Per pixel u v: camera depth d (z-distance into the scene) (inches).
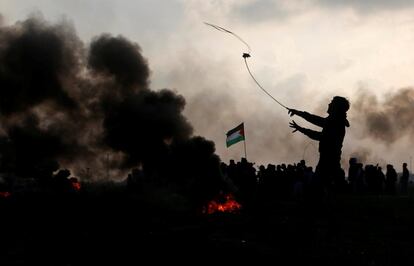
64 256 419.5
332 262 369.7
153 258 392.5
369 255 398.6
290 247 405.7
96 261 392.2
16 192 1205.7
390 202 936.9
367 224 584.4
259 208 861.2
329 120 379.6
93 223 701.9
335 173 382.3
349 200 978.7
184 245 438.9
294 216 639.8
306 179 955.3
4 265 389.7
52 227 666.2
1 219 768.9
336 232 501.7
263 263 366.3
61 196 1143.0
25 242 516.4
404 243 459.2
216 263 367.9
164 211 864.9
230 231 530.0
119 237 511.5
